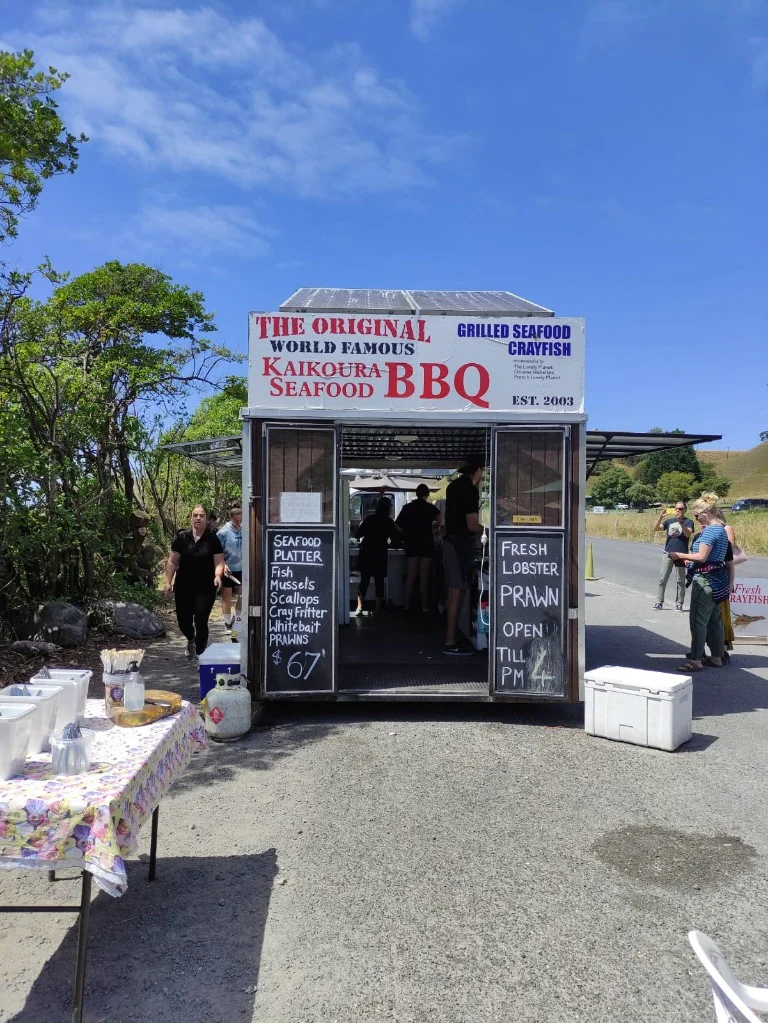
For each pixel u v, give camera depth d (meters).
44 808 2.50
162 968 3.05
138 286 13.69
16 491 8.63
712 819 4.49
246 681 6.30
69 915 3.46
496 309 6.89
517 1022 2.74
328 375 6.30
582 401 6.35
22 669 7.89
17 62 7.57
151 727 3.38
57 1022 2.73
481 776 5.15
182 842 4.17
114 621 9.88
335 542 6.32
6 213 8.62
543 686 6.34
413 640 8.78
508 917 3.42
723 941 3.25
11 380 9.27
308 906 3.51
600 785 5.00
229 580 10.00
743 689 7.54
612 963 3.09
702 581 8.20
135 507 12.36
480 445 9.89
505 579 6.36
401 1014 2.78
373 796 4.80
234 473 18.12
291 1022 2.74
